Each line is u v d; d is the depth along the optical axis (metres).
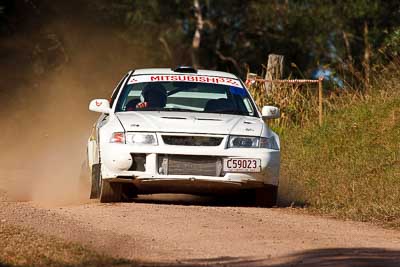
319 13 130.62
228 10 143.38
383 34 117.94
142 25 139.50
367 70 67.56
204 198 44.00
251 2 141.50
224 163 39.09
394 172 46.62
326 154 52.66
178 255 27.98
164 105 42.19
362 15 122.00
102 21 114.94
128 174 39.06
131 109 42.06
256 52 142.50
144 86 43.16
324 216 38.84
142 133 39.19
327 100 63.09
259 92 62.94
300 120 62.03
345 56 125.56
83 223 33.56
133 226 33.09
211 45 144.88
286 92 62.88
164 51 142.88
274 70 64.69
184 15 145.38
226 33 144.12
